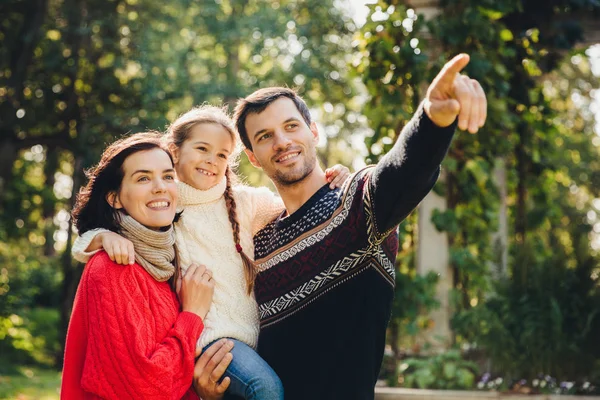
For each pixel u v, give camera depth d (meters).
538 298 5.13
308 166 2.71
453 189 5.44
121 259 2.55
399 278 5.18
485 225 5.54
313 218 2.64
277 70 14.54
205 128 2.85
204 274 2.73
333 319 2.54
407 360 5.04
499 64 5.43
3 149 12.80
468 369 5.18
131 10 13.62
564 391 4.90
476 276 5.38
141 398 2.45
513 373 5.07
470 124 1.99
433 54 5.36
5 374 11.31
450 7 5.29
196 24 14.40
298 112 2.76
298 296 2.61
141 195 2.65
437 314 5.20
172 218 2.70
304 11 15.02
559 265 5.21
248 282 2.79
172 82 13.38
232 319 2.75
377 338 2.57
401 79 5.41
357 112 15.92
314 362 2.57
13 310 12.96
